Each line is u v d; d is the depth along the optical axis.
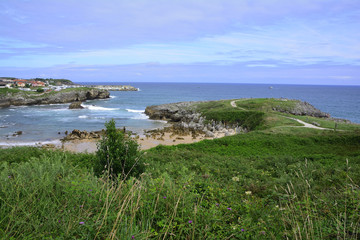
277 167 14.52
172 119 79.69
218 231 3.63
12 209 3.26
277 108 78.31
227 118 70.06
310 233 3.67
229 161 16.45
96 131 53.31
